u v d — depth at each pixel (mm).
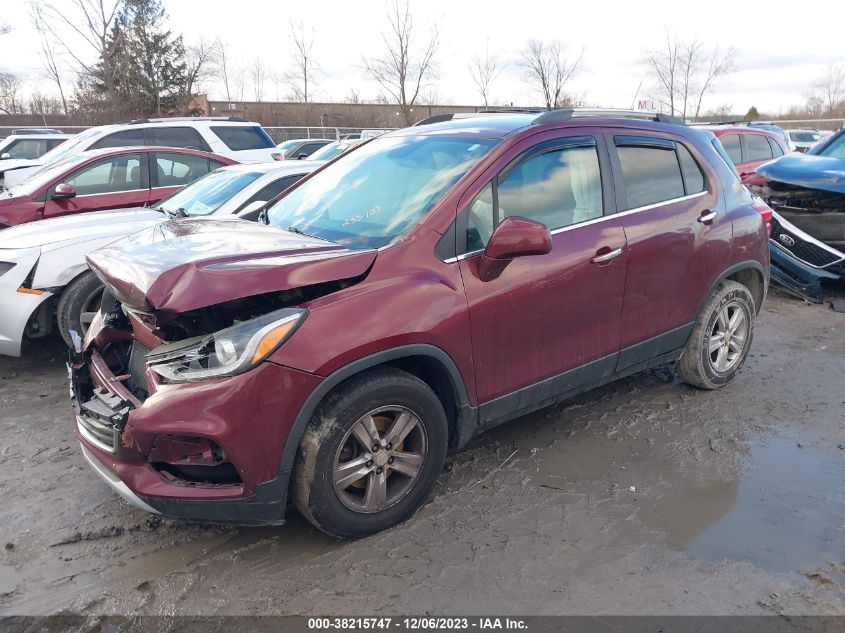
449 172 3510
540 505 3428
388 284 3035
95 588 2840
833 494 3520
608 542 3125
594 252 3707
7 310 5082
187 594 2803
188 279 2695
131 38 33812
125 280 2844
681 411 4539
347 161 4273
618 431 4258
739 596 2758
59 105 36281
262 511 2867
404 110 31312
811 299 7359
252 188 6180
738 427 4297
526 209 3562
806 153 8391
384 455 3088
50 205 7242
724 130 10680
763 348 5844
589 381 3938
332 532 3041
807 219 7293
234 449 2717
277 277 2809
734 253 4539
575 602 2734
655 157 4223
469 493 3539
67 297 5238
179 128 10617
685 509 3396
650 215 4039
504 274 3354
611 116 4121
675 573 2904
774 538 3146
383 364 3133
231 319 2945
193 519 2820
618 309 3906
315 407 2844
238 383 2684
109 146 10062
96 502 3527
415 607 2717
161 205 6637
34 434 4352
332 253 3057
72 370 3414
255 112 37562
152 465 2836
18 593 2814
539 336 3555
